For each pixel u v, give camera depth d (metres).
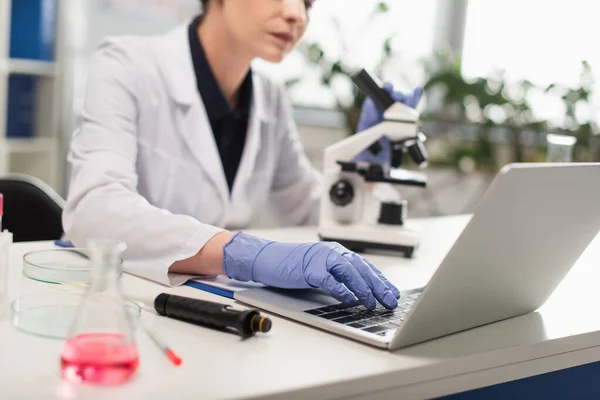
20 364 0.69
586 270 1.38
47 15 3.28
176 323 0.86
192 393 0.65
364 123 1.51
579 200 0.89
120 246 0.83
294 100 3.86
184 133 1.55
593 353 0.97
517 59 3.32
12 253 1.19
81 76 3.42
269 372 0.72
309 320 0.89
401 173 1.51
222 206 1.60
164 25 3.67
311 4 1.51
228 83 1.62
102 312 0.67
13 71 3.20
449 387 0.80
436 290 0.78
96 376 0.65
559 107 3.08
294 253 1.00
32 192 1.65
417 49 3.54
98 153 1.32
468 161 3.26
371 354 0.79
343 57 3.23
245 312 0.82
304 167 1.91
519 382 0.90
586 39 3.09
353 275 0.95
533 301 1.02
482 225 0.76
